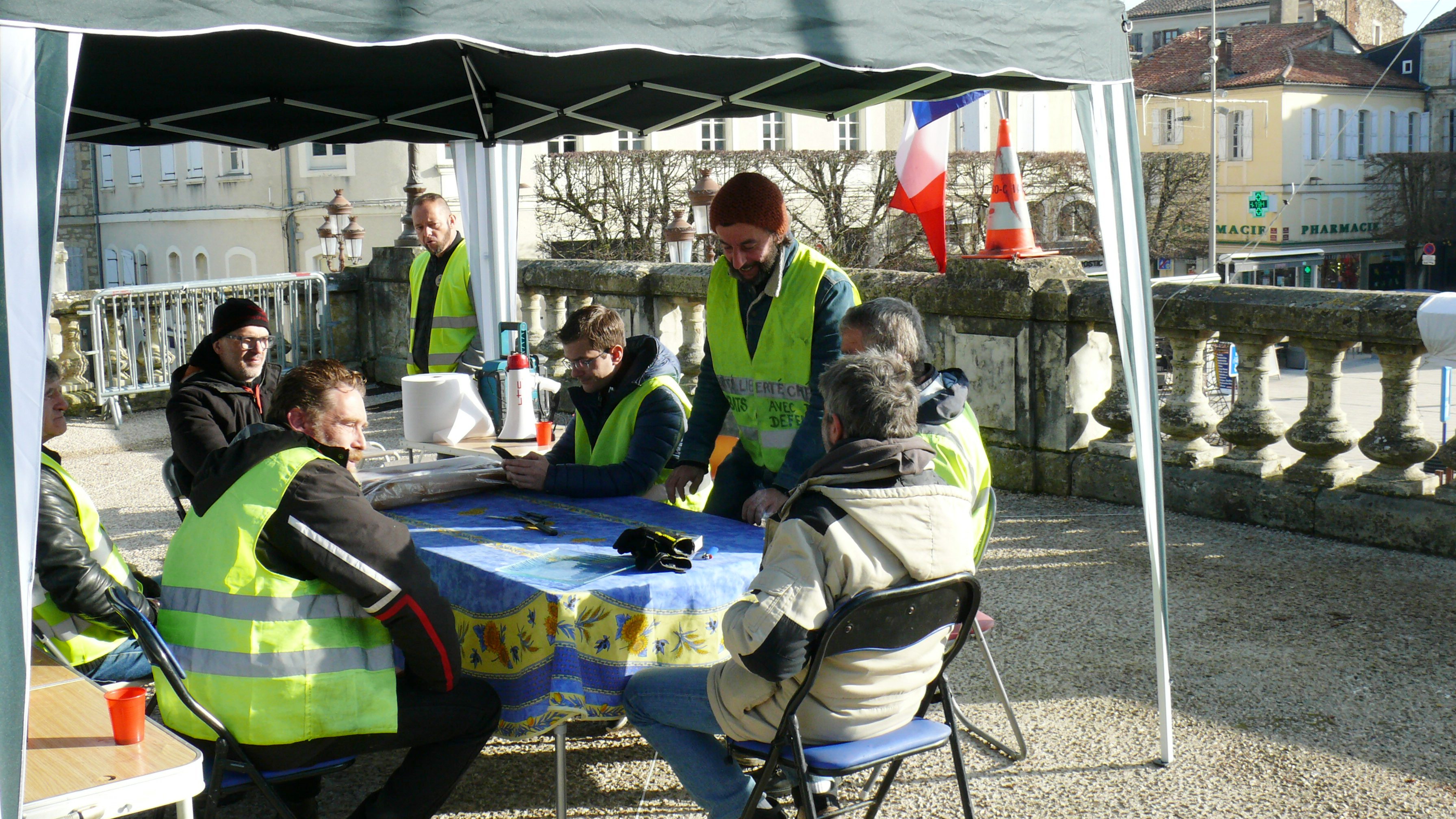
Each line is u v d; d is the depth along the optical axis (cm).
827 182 2733
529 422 512
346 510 265
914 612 262
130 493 749
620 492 397
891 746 271
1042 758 369
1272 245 4819
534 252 2412
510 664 299
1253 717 391
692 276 894
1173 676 425
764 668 250
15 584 215
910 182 725
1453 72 5262
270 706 262
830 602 253
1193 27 6044
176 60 455
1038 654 450
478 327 660
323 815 343
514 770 365
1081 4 356
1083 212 3341
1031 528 619
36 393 216
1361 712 391
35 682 282
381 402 1055
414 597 271
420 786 291
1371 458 571
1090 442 684
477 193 644
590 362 418
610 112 567
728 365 405
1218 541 581
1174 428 639
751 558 317
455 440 498
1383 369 564
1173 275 4166
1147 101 5081
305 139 593
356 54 477
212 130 565
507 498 396
